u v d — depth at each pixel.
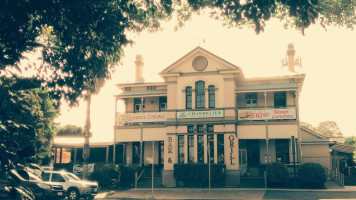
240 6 6.77
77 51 6.63
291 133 25.77
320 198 18.19
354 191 21.06
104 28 6.47
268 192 21.22
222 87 26.45
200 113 26.53
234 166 25.16
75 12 5.40
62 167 29.67
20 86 3.47
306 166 22.97
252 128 26.33
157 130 28.67
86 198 19.52
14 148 2.88
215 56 26.66
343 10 11.38
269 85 27.80
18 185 2.85
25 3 4.70
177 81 27.56
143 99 31.92
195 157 26.16
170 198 20.02
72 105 7.02
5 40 3.92
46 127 22.36
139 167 27.73
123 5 7.34
